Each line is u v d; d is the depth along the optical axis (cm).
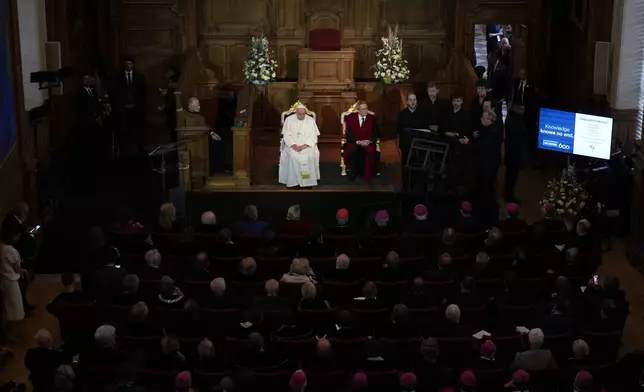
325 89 2145
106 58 2238
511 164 1892
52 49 1819
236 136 1891
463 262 1504
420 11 2270
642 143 1778
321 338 1305
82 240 1719
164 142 2070
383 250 1515
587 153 1805
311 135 1888
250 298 1364
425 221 1588
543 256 1502
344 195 1872
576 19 2116
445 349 1234
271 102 2223
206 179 1908
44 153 1852
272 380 1155
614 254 1752
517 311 1332
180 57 2261
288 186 1891
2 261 1453
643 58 1845
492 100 1869
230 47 2283
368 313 1299
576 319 1320
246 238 1553
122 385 1125
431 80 2256
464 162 1909
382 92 2197
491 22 2269
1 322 1456
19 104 1689
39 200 1786
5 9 1627
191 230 1692
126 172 2025
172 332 1316
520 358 1195
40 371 1188
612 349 1285
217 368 1167
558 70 2269
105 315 1326
